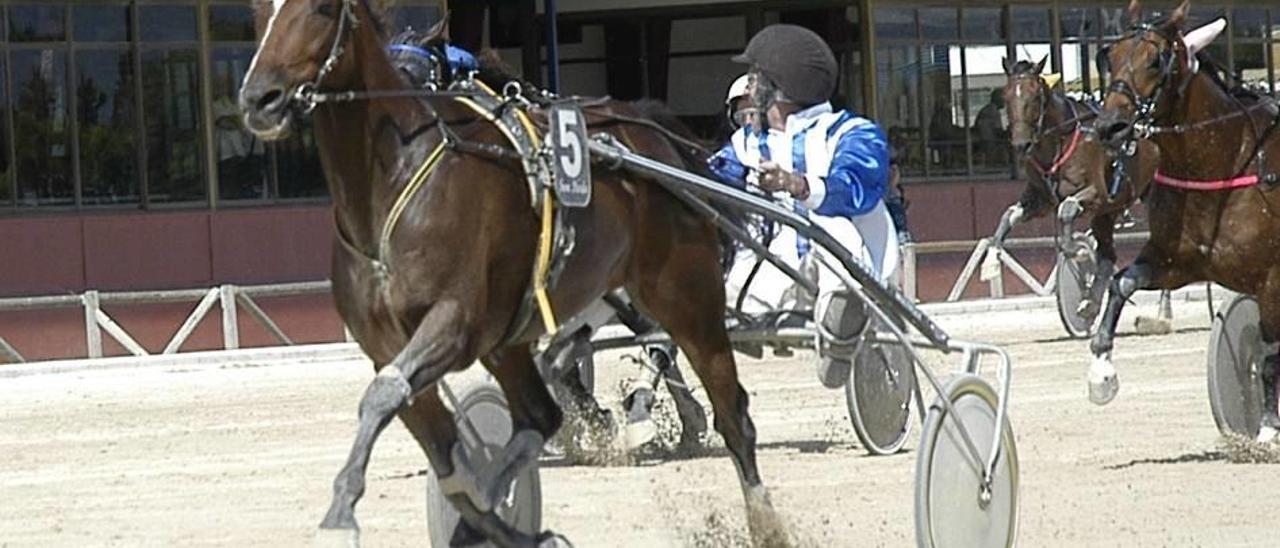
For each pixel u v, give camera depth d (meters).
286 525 9.78
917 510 7.55
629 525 9.47
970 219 25.45
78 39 20.94
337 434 13.55
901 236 20.86
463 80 8.22
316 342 21.66
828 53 10.31
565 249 7.86
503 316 7.76
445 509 8.09
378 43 7.59
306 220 22.16
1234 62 27.34
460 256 7.50
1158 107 11.09
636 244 8.42
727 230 8.50
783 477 10.87
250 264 21.83
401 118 7.53
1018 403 14.14
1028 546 8.66
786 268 8.74
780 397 14.92
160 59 21.38
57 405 16.16
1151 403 13.98
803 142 10.18
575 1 25.92
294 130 7.60
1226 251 11.07
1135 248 25.80
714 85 25.75
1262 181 11.01
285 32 7.33
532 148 7.78
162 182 21.44
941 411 7.63
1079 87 26.38
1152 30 11.15
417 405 7.63
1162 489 10.17
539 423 8.20
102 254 21.08
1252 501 9.76
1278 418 11.27
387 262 7.47
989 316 22.78
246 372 18.80
